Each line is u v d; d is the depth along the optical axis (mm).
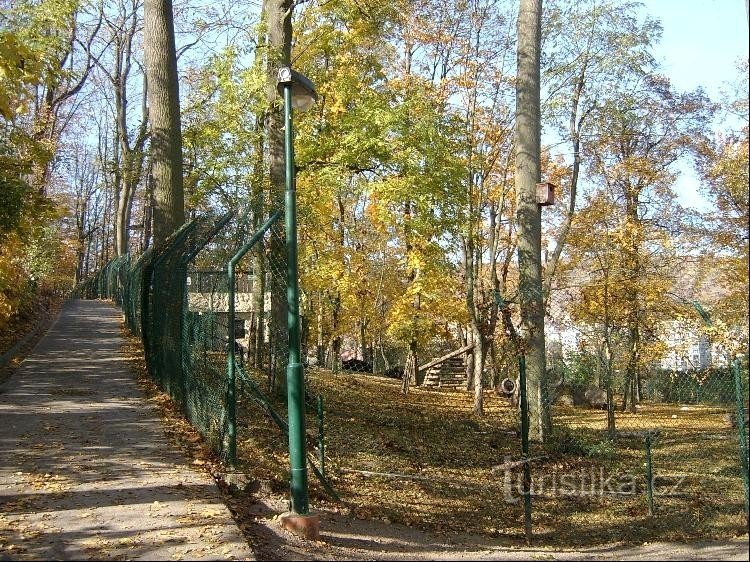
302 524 6527
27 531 5738
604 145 23078
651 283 18156
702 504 9156
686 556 6223
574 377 13586
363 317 29969
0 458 7816
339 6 14719
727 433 12930
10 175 11477
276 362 13367
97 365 14242
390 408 17891
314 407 14836
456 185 16562
